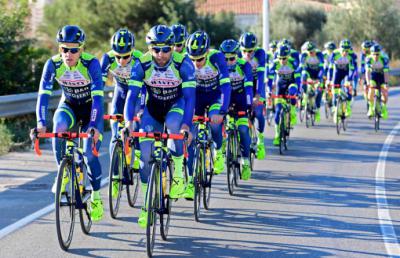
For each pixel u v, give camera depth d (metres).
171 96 8.88
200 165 9.77
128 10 35.75
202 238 8.62
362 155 15.89
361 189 11.91
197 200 9.52
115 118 10.49
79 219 9.22
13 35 20.30
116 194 9.77
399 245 8.34
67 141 8.20
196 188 9.42
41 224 9.15
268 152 16.38
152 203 7.82
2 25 20.08
